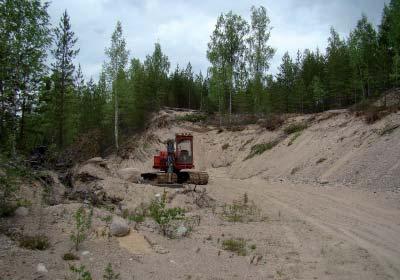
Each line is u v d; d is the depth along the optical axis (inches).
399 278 311.4
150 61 2679.6
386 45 1882.4
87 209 425.1
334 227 490.0
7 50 445.1
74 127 1486.2
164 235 399.2
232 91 2081.7
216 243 400.8
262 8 1998.0
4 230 327.3
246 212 596.7
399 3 1633.9
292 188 893.2
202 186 944.3
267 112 2071.9
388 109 1130.0
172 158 936.3
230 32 1991.9
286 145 1375.5
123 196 634.2
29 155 570.9
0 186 367.2
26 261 277.6
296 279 305.9
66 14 1424.7
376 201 666.2
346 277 312.5
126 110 1988.2
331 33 2576.3
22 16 465.7
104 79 1905.8
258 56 1995.6
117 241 348.2
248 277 304.0
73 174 701.9
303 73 2593.5
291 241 422.6
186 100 3031.5
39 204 427.2
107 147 1847.9
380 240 426.0
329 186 876.6
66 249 314.3
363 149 992.9
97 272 281.6
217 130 1914.4
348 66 2036.2
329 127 1274.6
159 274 292.8
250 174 1334.9
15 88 455.5
